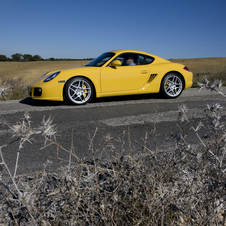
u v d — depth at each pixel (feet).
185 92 22.16
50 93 15.17
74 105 15.65
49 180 5.27
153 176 4.56
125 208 4.24
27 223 3.77
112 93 16.60
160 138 8.66
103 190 4.42
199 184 3.84
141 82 17.29
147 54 18.29
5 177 5.68
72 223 3.73
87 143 8.28
